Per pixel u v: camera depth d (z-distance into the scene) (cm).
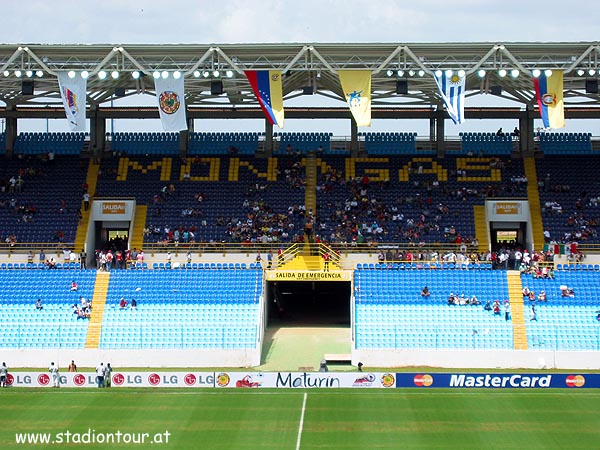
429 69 5681
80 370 5238
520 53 5703
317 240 6688
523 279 6031
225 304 5869
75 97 5678
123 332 5578
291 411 4325
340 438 3897
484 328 5600
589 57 5709
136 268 6388
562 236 6781
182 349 5359
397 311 5762
